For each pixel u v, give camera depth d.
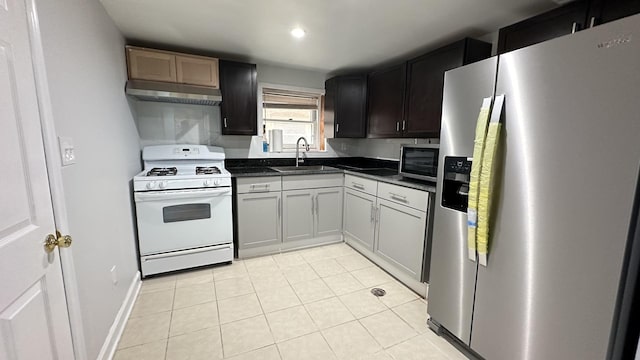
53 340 0.98
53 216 1.01
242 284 2.26
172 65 2.42
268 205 2.78
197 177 2.35
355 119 3.20
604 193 0.93
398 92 2.64
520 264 1.19
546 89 1.06
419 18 1.90
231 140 3.11
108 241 1.57
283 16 1.89
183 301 2.00
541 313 1.13
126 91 2.16
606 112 0.91
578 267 1.01
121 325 1.67
